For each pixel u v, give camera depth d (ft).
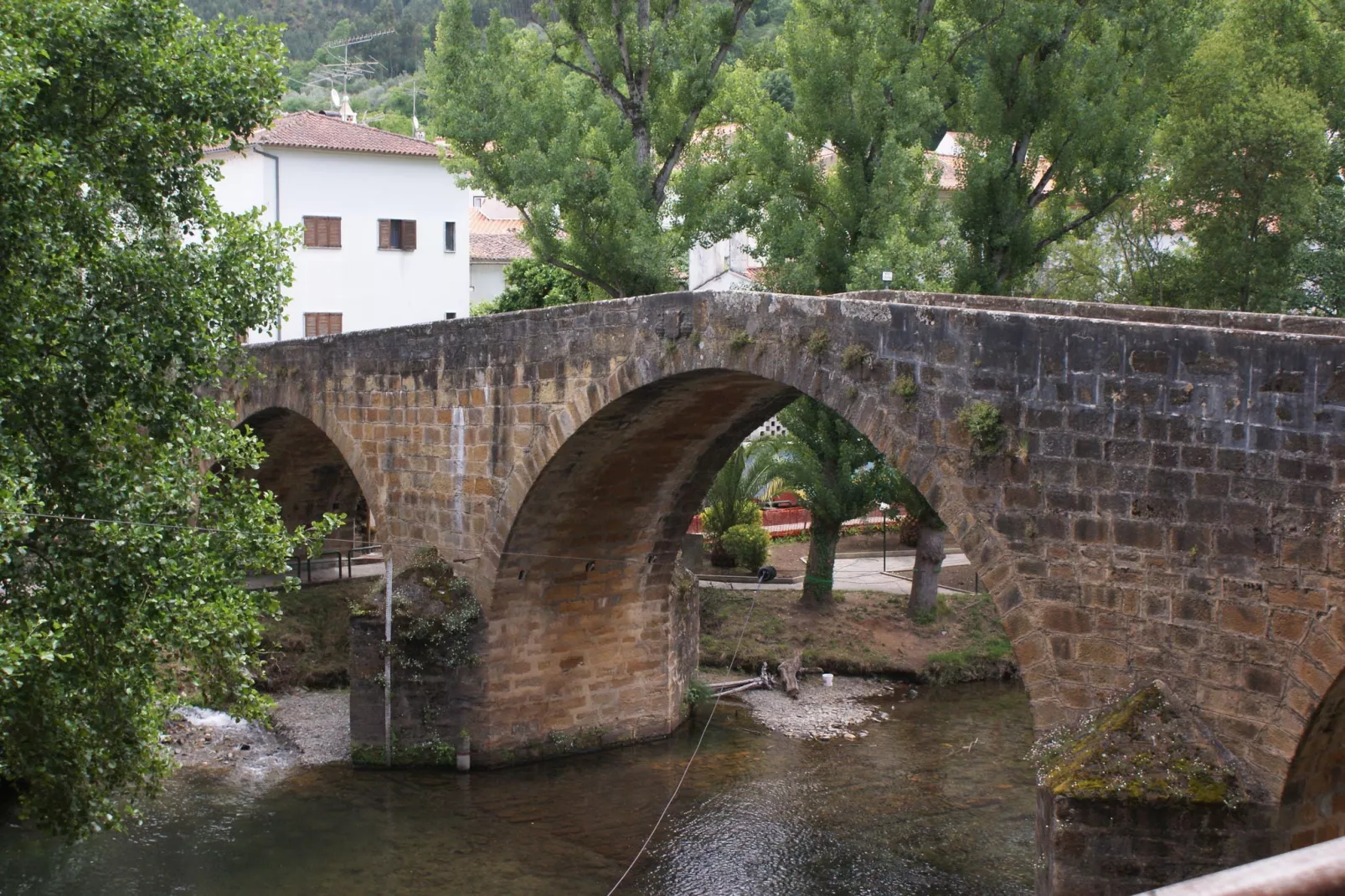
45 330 47.11
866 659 98.17
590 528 75.56
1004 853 62.34
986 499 43.68
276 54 53.67
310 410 87.40
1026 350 42.63
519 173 91.61
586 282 112.47
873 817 67.62
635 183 95.71
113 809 52.19
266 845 64.08
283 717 86.58
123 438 50.62
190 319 50.90
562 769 76.43
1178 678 39.50
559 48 102.32
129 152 50.96
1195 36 87.04
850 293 64.23
